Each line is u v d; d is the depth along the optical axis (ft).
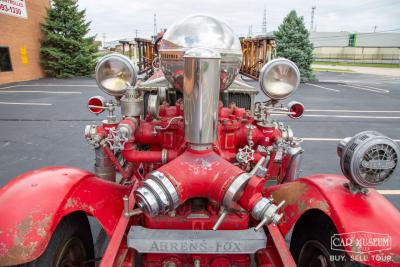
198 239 6.02
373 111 34.27
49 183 6.25
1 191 6.06
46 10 60.75
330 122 28.32
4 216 5.52
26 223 5.47
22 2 53.42
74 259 6.89
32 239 5.36
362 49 185.57
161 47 7.11
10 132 22.97
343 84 63.31
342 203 6.06
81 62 62.90
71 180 6.53
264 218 5.49
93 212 6.46
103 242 10.29
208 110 5.51
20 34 53.52
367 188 6.31
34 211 5.63
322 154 19.49
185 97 5.59
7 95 39.01
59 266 6.12
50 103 34.04
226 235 6.15
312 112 32.89
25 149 19.38
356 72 103.35
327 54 192.24
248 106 10.16
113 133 6.70
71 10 62.28
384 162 5.89
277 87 8.01
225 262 6.59
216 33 6.78
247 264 6.75
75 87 47.73
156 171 5.73
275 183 10.64
